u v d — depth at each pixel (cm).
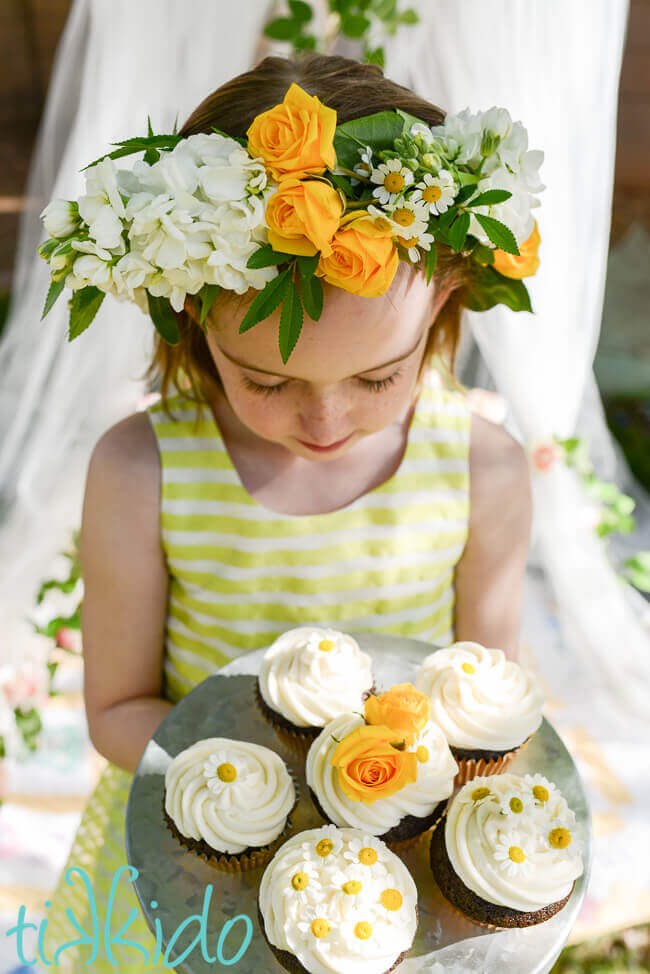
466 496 117
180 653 122
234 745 97
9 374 180
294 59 101
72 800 190
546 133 146
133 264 75
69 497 187
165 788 96
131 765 115
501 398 172
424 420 118
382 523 115
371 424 94
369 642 113
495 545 121
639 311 413
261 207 73
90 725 120
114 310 160
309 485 114
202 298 80
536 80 142
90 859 130
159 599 118
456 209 80
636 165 548
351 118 87
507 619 125
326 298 80
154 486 112
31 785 192
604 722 212
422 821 92
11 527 188
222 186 74
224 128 88
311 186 72
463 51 144
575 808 95
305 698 100
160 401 118
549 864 86
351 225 74
